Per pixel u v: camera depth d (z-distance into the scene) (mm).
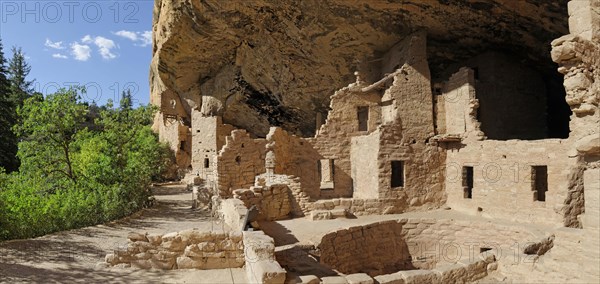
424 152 15805
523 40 14781
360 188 16875
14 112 28406
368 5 14664
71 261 8188
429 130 15922
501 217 13273
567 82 8508
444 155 16031
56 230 11359
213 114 26531
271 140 16062
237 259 8000
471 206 14594
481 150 14164
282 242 10562
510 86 16594
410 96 15852
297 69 19906
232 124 27984
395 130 15484
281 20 17453
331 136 17609
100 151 17438
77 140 17109
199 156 26750
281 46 19062
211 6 17938
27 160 15969
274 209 13820
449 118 15961
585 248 6699
